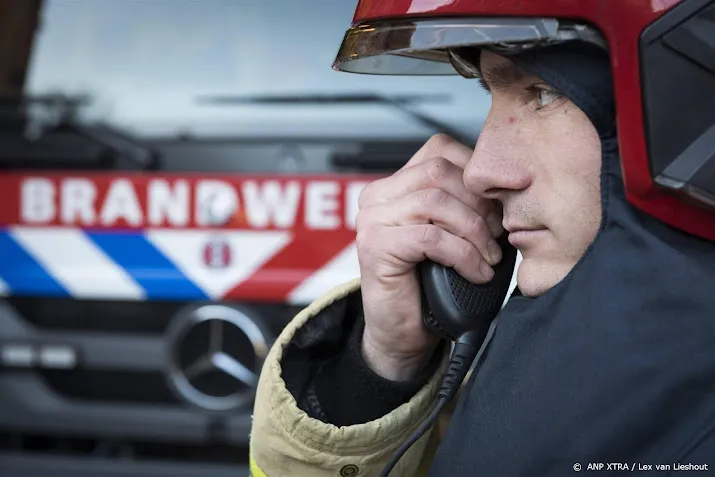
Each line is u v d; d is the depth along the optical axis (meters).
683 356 1.16
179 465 4.86
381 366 1.67
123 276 4.65
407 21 1.31
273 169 4.60
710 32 1.16
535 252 1.33
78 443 4.98
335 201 4.52
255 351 4.62
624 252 1.22
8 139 4.70
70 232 4.68
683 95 1.16
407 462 1.66
